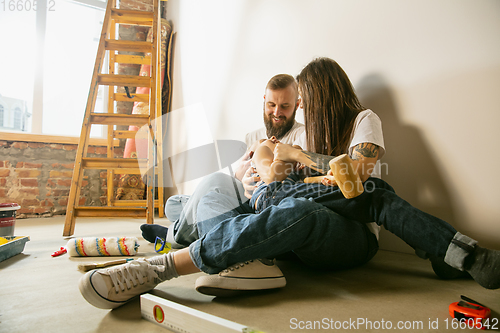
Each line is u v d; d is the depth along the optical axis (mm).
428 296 825
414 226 822
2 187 2877
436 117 1244
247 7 2314
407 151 1343
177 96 3482
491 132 1096
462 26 1166
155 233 1583
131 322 687
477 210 1131
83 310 755
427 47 1272
